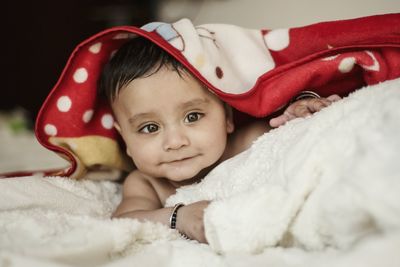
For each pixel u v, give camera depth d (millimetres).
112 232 635
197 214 744
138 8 3094
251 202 613
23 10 3209
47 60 3234
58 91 961
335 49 850
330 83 921
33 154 1828
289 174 634
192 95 892
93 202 928
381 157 525
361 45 840
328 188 581
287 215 605
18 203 813
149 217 813
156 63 901
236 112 1006
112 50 969
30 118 3105
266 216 605
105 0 3168
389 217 481
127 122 939
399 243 463
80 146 1007
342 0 1661
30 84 3258
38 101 3258
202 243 711
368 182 505
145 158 928
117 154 1063
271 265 572
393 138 539
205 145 906
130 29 875
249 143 978
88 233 616
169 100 889
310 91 929
